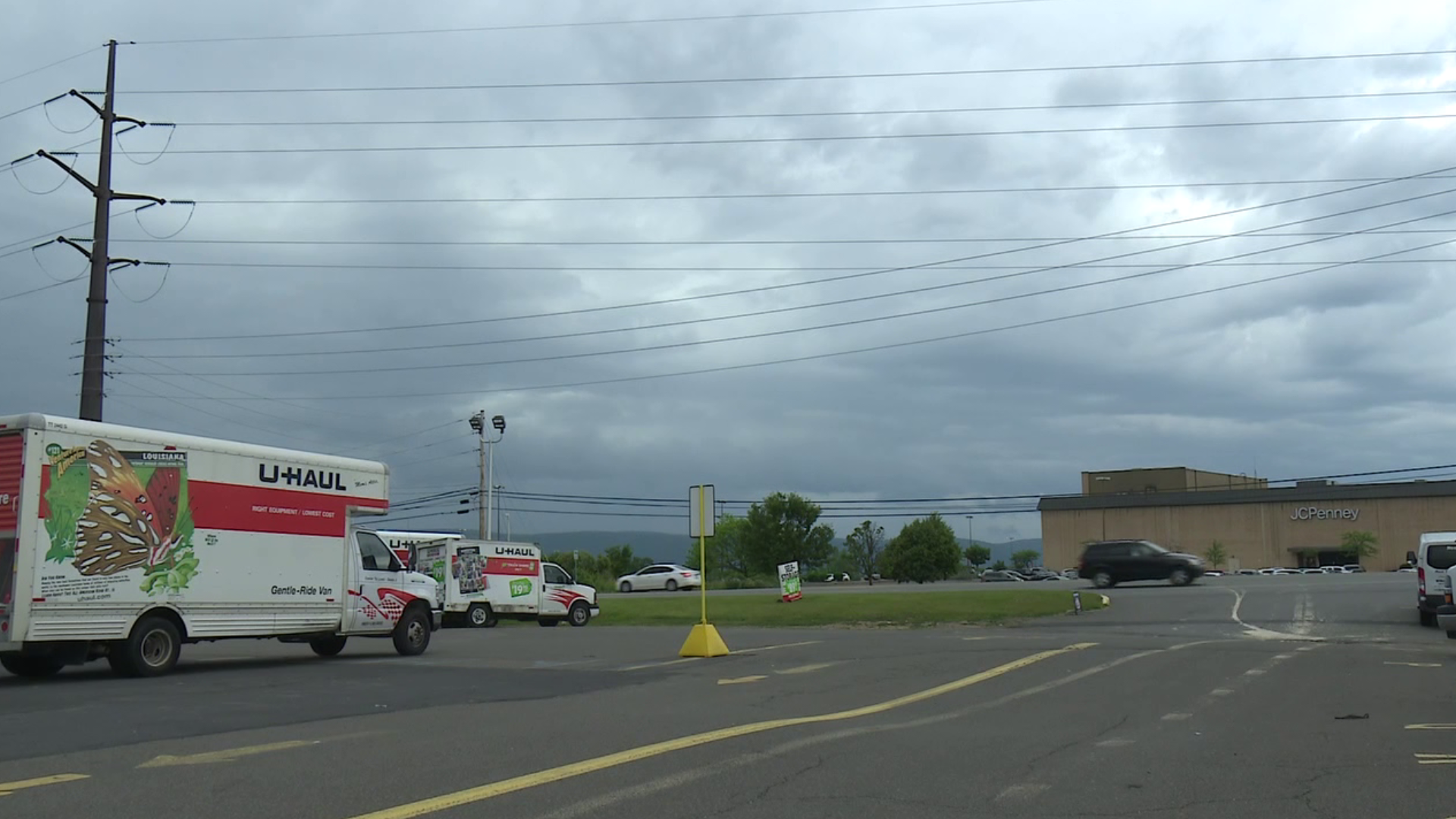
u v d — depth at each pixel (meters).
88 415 25.09
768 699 14.15
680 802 8.05
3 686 16.14
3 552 16.16
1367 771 9.25
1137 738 10.97
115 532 16.97
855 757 9.84
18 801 8.04
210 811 7.70
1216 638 25.53
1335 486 96.75
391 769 9.24
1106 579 49.50
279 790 8.39
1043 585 62.78
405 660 21.06
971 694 14.67
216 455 18.52
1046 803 8.09
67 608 16.34
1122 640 24.62
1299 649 21.52
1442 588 27.86
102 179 26.42
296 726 11.75
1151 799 8.23
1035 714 12.66
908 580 101.69
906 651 21.67
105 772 9.13
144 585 17.30
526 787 8.50
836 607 37.62
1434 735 11.13
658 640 27.19
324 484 20.44
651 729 11.48
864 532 118.00
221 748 10.34
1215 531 99.19
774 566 98.62
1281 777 9.01
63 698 14.46
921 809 7.89
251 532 19.00
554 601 37.62
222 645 26.80
